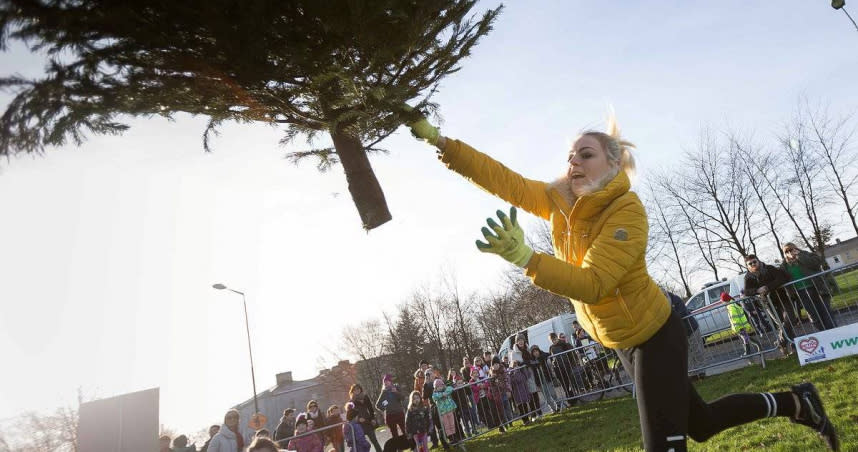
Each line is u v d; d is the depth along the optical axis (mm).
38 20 1874
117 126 2455
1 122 2039
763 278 8062
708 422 2299
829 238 27266
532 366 10711
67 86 2084
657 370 1985
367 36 2115
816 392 2484
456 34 2482
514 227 1697
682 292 29750
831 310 7422
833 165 27250
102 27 1978
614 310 2018
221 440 7242
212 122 2729
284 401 59469
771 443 4020
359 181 2535
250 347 24203
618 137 2285
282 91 2482
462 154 2428
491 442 9281
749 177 28359
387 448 10531
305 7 1998
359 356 54031
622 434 6309
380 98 2244
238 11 1963
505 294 42969
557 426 8719
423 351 48719
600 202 2023
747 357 8141
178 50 2145
